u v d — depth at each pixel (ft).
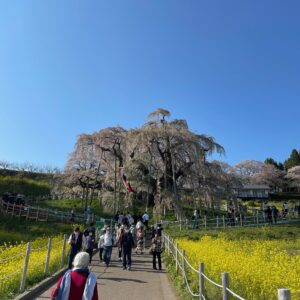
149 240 85.40
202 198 131.54
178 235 82.23
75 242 42.16
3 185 171.83
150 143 115.85
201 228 97.60
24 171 196.65
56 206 149.18
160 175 121.80
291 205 224.12
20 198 120.26
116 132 128.88
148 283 38.14
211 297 25.30
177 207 109.91
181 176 124.26
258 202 235.81
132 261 55.93
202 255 37.86
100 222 86.79
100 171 152.97
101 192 148.56
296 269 28.14
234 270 27.55
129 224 75.82
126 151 126.93
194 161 116.47
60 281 15.21
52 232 89.15
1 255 44.62
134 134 120.16
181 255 39.45
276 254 37.88
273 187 298.56
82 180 158.40
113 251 68.33
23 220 100.48
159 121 120.16
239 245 55.26
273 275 24.99
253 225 104.27
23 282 31.14
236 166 289.94
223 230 92.94
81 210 143.23
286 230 92.22
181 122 119.75
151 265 51.83
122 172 118.93
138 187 125.70
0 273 33.04
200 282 25.07
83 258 15.62
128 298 31.32
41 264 40.01
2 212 104.42
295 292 21.67
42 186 182.80
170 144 115.14
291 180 284.41
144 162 122.11
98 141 128.88
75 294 14.71
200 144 122.31
